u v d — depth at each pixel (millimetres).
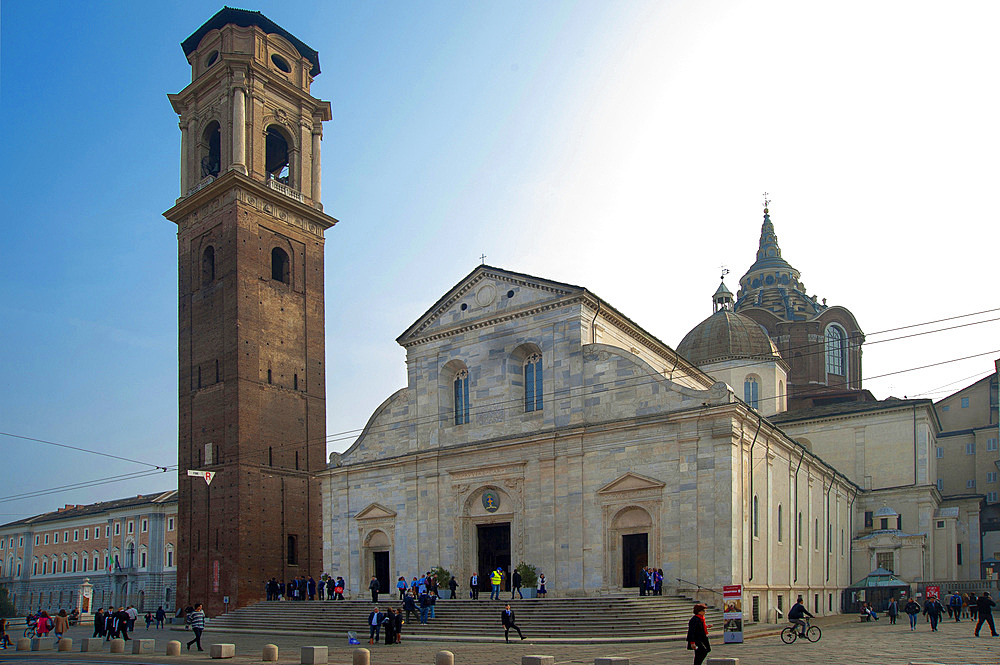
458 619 44531
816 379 96125
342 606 52188
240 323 66000
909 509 72500
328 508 60969
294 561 66688
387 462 58031
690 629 23125
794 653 29781
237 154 68875
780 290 104812
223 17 73500
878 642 34656
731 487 43969
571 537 48844
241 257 67312
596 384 50188
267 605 56344
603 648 33938
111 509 120188
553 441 50594
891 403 75125
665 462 46312
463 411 56781
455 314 57469
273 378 68000
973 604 55500
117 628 45844
